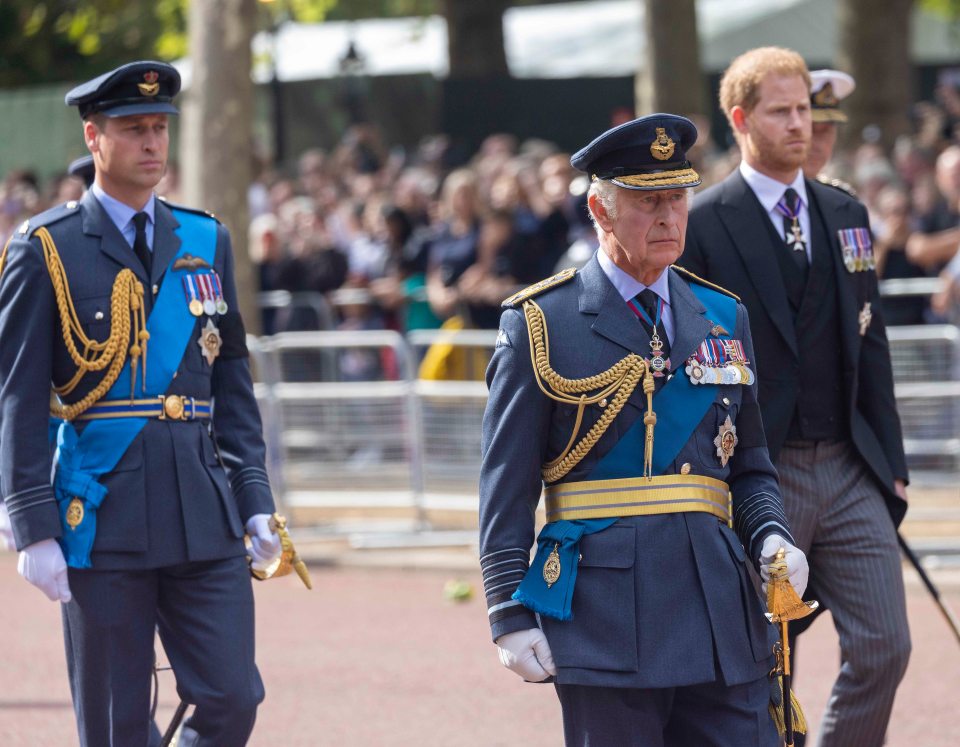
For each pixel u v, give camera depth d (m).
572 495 14.90
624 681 14.32
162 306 17.61
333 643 29.86
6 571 37.75
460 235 44.31
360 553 37.22
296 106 89.31
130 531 17.02
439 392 38.16
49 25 93.12
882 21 69.25
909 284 38.97
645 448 14.77
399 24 95.88
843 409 19.17
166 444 17.28
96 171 17.81
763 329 19.03
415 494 38.53
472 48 91.38
